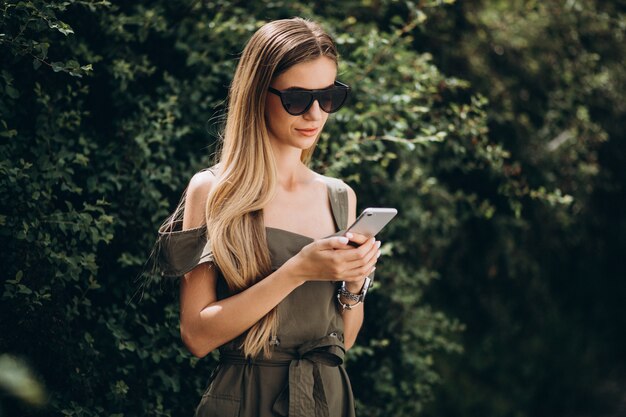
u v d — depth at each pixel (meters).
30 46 3.29
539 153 6.71
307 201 2.80
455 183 6.22
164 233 2.71
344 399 2.82
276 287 2.54
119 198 3.87
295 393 2.63
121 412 3.72
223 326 2.58
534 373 9.06
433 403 7.82
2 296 3.29
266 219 2.70
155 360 3.77
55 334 3.43
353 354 4.66
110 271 3.84
